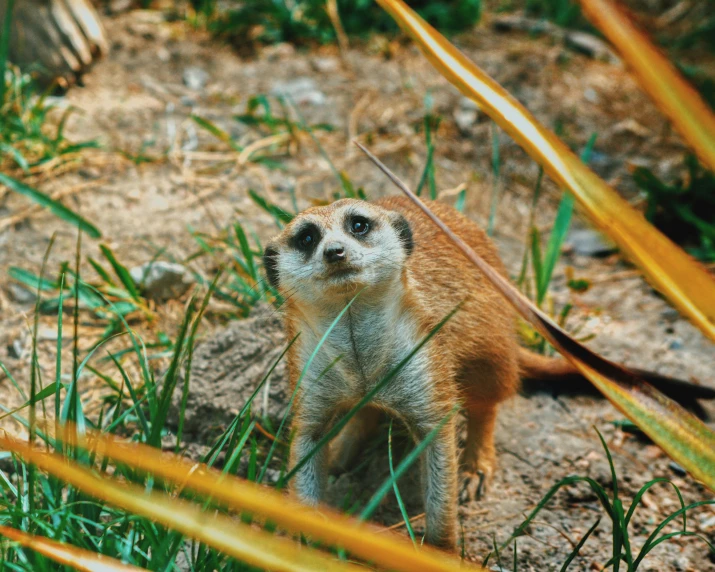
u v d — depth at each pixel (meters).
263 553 2.43
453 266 4.73
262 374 5.09
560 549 4.30
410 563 2.28
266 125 8.19
